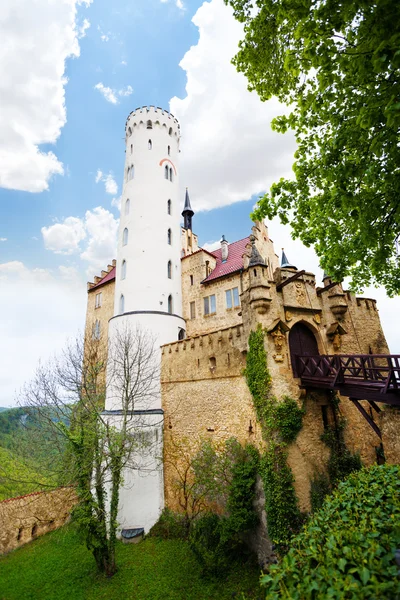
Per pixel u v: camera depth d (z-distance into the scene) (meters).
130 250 27.78
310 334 18.14
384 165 8.34
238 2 11.18
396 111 5.89
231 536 14.33
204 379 19.80
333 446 15.96
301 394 15.71
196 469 17.41
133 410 20.12
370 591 3.60
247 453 15.91
